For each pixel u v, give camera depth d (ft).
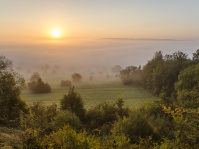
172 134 44.68
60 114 64.34
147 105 75.46
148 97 226.17
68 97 91.15
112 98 225.56
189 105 53.16
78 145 28.14
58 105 176.65
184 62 202.59
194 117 23.27
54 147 28.14
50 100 217.15
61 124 57.77
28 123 34.17
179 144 23.08
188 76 126.11
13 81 84.12
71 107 87.81
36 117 35.27
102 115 79.71
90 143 29.30
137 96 235.61
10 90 78.79
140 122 48.78
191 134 21.77
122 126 50.08
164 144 27.37
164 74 211.82
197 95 83.25
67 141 28.86
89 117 86.43
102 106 88.33
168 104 71.87
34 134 31.09
